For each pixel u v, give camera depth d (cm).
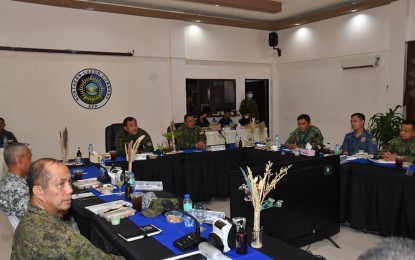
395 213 315
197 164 448
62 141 398
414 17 600
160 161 415
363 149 427
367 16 662
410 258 56
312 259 151
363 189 343
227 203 472
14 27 551
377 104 666
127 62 668
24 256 132
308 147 408
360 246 323
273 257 152
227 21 753
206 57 755
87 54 621
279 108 872
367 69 679
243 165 485
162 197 244
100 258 142
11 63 559
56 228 137
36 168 144
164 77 713
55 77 596
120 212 205
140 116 690
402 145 385
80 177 310
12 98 563
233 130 728
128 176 291
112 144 480
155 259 150
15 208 219
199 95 778
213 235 159
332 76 743
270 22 819
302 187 287
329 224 313
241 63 825
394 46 621
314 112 789
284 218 275
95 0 591
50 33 581
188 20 712
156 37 688
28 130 579
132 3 626
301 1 651
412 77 602
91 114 635
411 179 301
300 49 794
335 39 720
